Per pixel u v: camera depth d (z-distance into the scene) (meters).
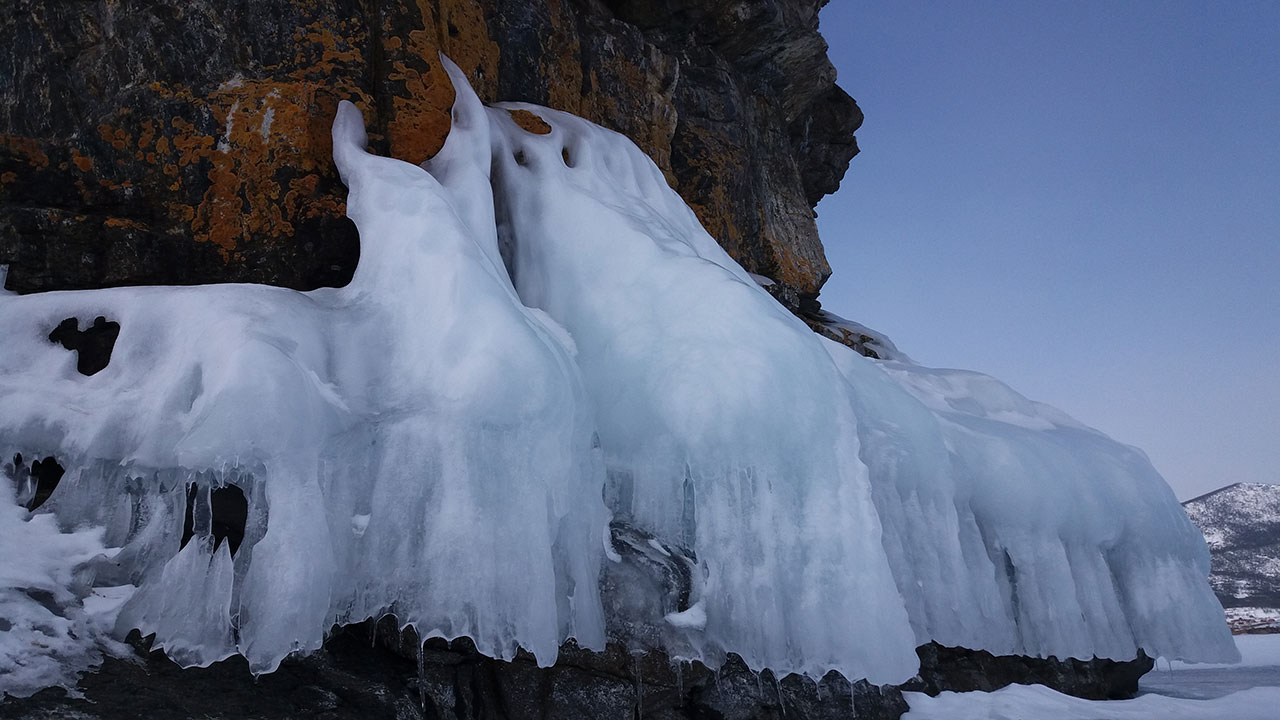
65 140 3.86
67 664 2.38
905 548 3.71
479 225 3.75
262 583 2.46
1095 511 4.30
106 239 3.60
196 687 2.48
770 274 6.98
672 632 3.05
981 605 3.85
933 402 4.89
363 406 2.91
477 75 4.81
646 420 3.32
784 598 3.06
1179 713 3.94
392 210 3.44
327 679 2.72
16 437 2.95
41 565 2.67
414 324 3.11
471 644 3.00
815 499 3.16
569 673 2.99
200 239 3.68
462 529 2.67
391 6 4.23
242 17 3.90
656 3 6.40
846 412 3.30
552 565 2.79
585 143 4.71
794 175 7.86
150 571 2.72
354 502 2.75
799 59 7.46
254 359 2.63
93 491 2.90
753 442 3.17
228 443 2.51
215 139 3.73
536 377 2.88
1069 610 4.07
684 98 6.56
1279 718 3.86
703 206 6.37
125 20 3.87
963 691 4.00
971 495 4.09
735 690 3.22
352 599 2.65
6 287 3.51
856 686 3.52
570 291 3.86
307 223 3.75
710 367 3.28
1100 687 4.41
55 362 3.15
